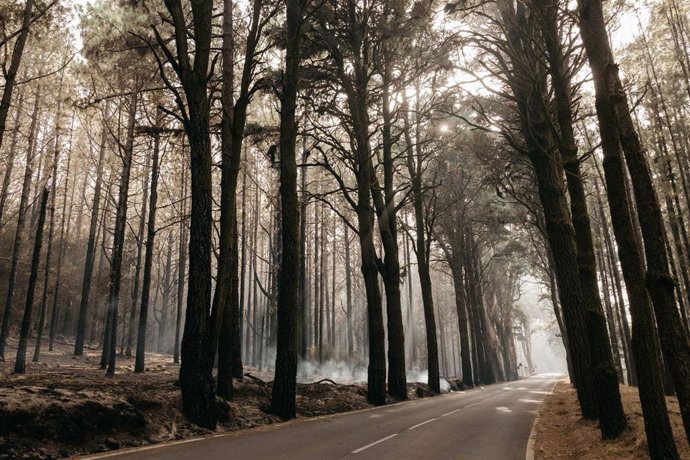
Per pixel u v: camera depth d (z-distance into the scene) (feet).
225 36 51.98
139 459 22.94
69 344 117.39
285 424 39.55
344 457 24.47
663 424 20.04
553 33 37.42
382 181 103.71
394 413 50.24
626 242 21.93
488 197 103.86
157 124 66.85
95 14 53.42
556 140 36.63
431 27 59.16
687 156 73.67
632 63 76.38
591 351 32.94
